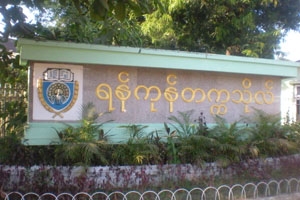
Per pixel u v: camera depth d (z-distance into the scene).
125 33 7.21
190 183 6.30
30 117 6.38
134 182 6.13
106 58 6.66
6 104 8.21
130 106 7.03
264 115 7.88
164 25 12.18
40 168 5.93
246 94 8.02
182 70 7.38
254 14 12.78
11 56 7.42
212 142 6.84
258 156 7.16
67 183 5.60
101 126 6.75
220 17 12.62
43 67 6.45
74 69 6.65
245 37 12.84
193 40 13.12
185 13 12.55
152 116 7.18
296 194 6.11
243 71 7.72
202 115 7.54
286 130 7.96
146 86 7.16
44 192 5.43
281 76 8.25
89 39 7.61
